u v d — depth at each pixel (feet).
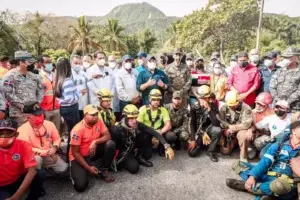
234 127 15.46
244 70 19.12
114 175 14.19
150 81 17.90
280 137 11.35
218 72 21.45
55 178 13.82
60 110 15.67
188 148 16.63
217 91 20.56
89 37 142.82
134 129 14.34
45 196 12.25
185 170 14.78
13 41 85.66
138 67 21.76
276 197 11.10
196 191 12.76
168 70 19.54
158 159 16.12
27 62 14.21
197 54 102.37
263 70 20.22
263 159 11.26
